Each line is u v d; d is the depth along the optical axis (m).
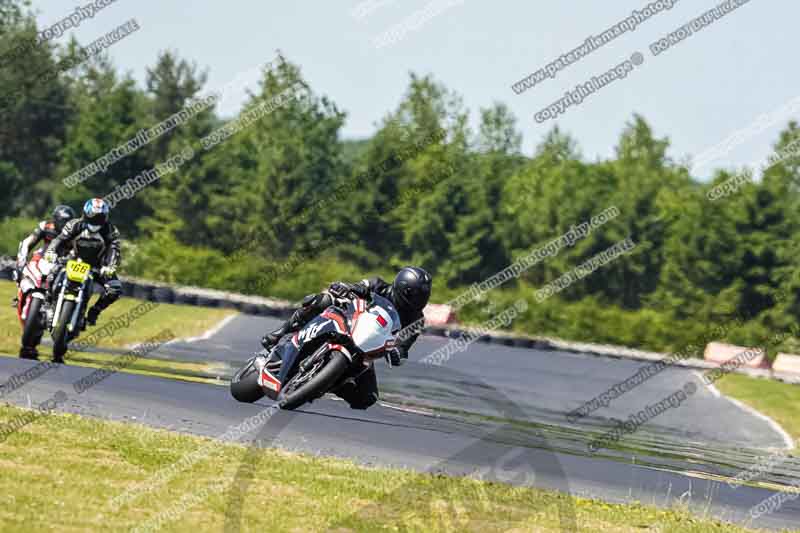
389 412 42.00
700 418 58.50
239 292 127.38
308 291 130.00
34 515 20.17
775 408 64.94
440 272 180.62
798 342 138.62
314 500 24.27
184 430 31.48
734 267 162.62
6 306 69.62
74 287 43.28
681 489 33.38
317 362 28.80
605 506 28.09
